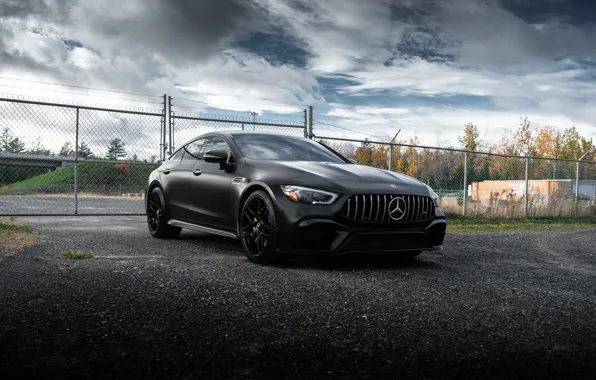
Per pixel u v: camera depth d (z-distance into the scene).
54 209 10.08
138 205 10.07
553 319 2.76
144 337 2.25
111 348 2.09
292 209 4.12
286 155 5.20
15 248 4.77
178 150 6.25
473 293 3.40
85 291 3.07
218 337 2.28
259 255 4.32
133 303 2.83
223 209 4.90
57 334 2.25
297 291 3.28
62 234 6.20
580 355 2.16
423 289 3.48
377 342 2.26
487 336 2.40
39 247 4.92
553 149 46.09
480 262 4.93
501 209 12.98
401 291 3.38
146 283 3.36
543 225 11.56
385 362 2.01
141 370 1.87
